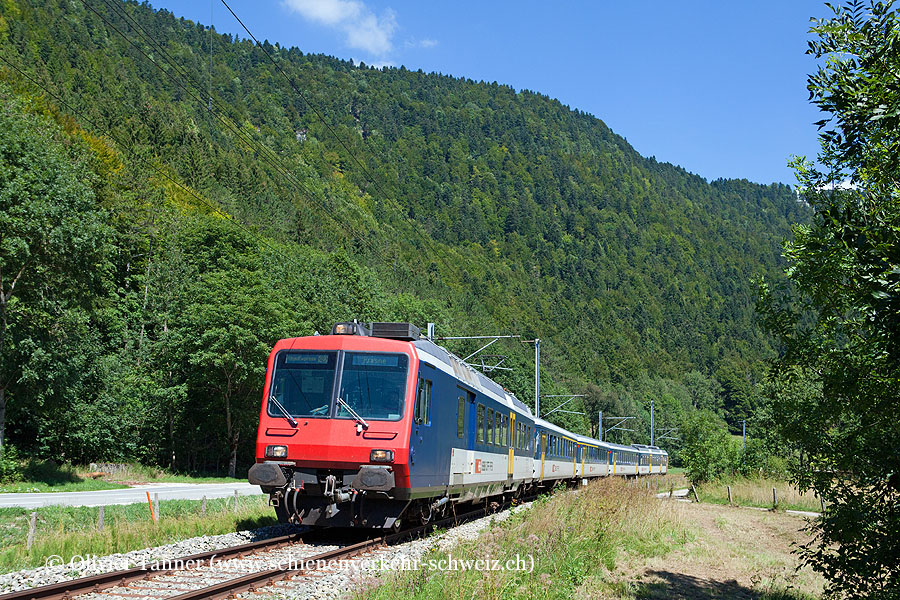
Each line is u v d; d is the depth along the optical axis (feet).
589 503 56.80
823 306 27.14
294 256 209.36
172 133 432.66
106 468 119.85
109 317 146.92
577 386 374.22
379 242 510.17
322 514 42.37
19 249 88.43
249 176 451.53
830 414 28.07
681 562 47.88
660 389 508.53
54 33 518.78
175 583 29.60
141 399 135.95
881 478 26.14
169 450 142.51
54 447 121.39
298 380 43.32
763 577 44.24
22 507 61.77
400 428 41.50
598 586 36.35
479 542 36.37
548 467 95.86
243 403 140.26
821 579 44.34
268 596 27.68
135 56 639.35
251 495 85.15
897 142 23.91
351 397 42.42
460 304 392.06
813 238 25.61
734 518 88.22
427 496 45.83
